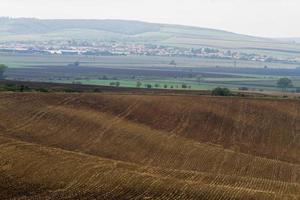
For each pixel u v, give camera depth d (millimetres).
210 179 80688
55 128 104875
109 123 113500
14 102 119312
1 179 64188
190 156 100438
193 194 66375
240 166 97625
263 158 105375
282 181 89125
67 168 72375
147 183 69562
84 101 127375
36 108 116438
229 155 104000
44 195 60812
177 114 127125
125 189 65938
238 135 119562
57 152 81938
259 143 116625
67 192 62750
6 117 107312
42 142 93625
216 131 120375
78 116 114438
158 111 127188
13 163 70562
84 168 73688
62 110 117312
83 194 62531
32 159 73812
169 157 98438
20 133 97375
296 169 99562
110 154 94062
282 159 107312
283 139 120250
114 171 74062
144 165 89000
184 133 116062
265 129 124438
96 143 99938
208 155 102438
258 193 71062
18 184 63438
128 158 93750
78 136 102500
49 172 69438
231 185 76938
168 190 67125
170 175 79500
